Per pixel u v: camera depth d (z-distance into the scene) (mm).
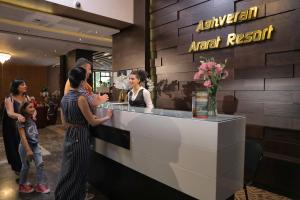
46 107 7379
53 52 10609
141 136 2000
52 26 5816
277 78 2875
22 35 7082
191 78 4008
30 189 2814
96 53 10656
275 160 2910
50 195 2723
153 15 4871
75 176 2043
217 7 3527
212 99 1829
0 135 5977
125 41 5648
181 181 1667
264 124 3006
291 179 2779
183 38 4141
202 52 3801
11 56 11977
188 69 4062
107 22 5227
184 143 1634
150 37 4980
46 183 2871
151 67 4945
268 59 2955
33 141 2740
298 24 2670
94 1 4711
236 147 1657
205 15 3717
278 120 2875
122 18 5109
